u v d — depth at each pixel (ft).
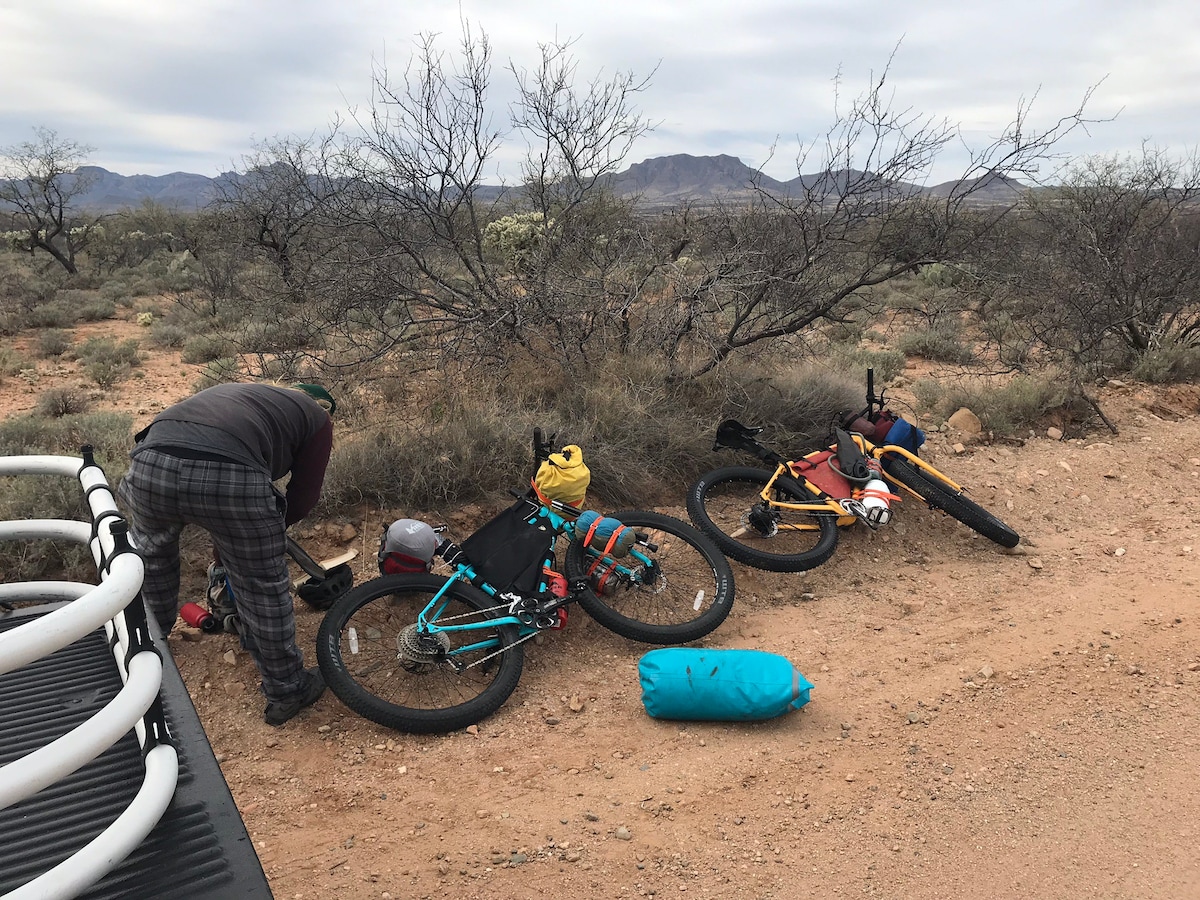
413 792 10.25
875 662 13.35
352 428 19.24
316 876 8.79
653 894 8.55
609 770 10.73
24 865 5.12
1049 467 21.71
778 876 8.79
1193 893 8.47
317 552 15.25
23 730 6.46
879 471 17.57
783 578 16.39
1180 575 15.96
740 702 11.44
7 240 108.58
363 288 22.34
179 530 11.30
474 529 16.49
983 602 15.48
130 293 74.84
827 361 26.12
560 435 18.34
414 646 12.00
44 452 20.35
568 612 14.40
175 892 5.14
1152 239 31.19
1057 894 8.52
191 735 6.61
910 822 9.61
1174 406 27.14
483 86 21.27
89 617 4.62
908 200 20.71
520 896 8.52
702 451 19.39
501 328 22.30
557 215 24.00
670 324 22.27
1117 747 10.94
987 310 41.81
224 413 10.19
